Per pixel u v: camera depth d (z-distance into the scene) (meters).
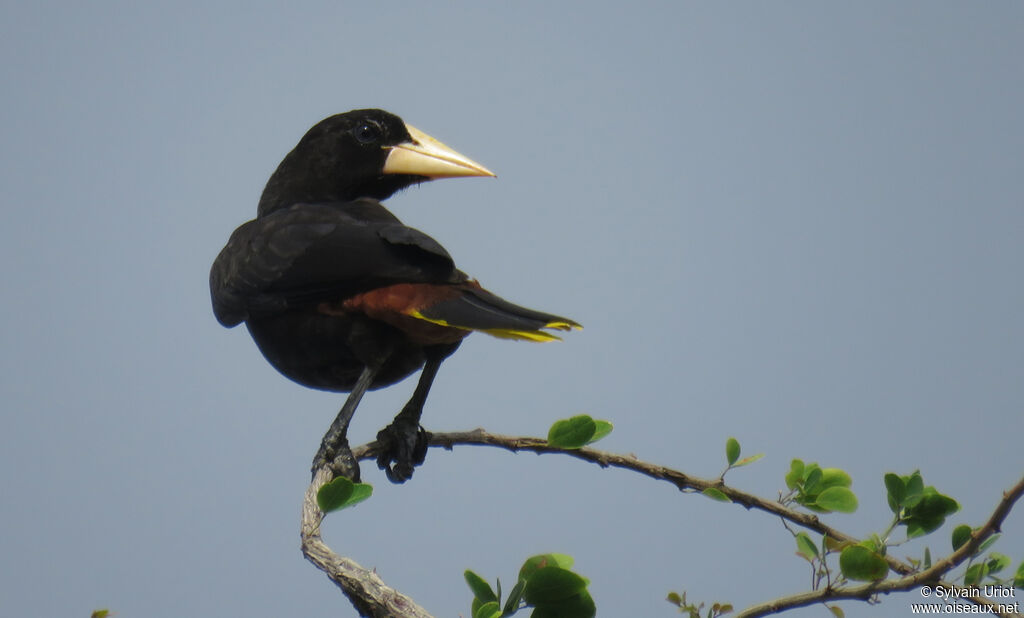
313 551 7.20
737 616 7.87
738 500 9.20
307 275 10.25
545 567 7.18
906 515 8.21
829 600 7.70
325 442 9.91
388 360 10.71
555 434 9.54
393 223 10.45
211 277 11.52
